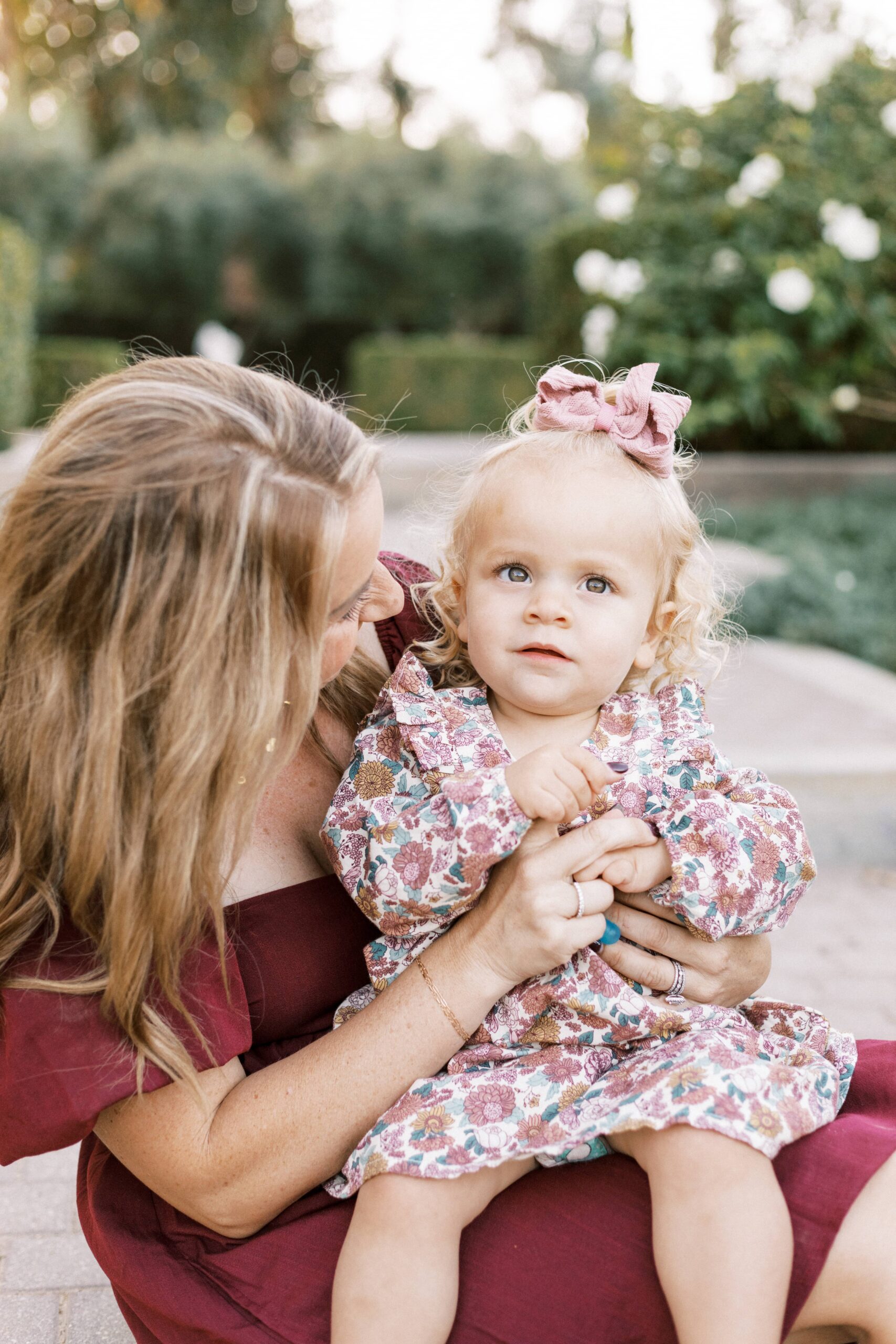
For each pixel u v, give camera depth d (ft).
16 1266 7.29
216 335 70.49
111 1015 4.36
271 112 71.61
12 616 4.17
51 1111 4.27
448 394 50.37
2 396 28.73
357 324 69.62
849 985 11.09
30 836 4.33
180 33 59.62
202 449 4.08
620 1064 5.09
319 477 4.25
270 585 4.12
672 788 5.53
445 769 5.40
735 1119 4.41
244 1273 4.65
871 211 31.58
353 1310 4.39
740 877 5.21
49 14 57.06
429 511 6.82
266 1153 4.51
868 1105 5.22
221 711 4.08
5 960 4.40
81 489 4.04
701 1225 4.29
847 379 33.06
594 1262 4.50
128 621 4.03
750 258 31.53
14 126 64.03
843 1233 4.37
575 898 4.78
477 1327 4.46
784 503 32.89
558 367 6.03
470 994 4.73
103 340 67.92
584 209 63.67
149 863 4.17
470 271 69.00
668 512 5.76
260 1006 4.99
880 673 21.34
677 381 32.24
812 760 15.71
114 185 66.28
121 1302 5.21
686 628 6.05
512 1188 4.75
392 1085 4.68
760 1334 4.12
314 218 69.31
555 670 5.46
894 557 27.43
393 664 6.36
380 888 4.99
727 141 33.04
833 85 32.63
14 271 29.53
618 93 36.96
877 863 13.93
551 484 5.56
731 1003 5.49
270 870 5.24
